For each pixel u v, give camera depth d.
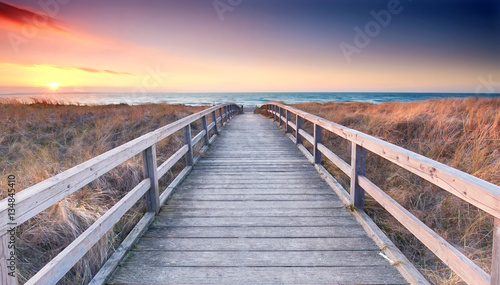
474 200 1.25
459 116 6.69
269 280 1.87
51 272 1.38
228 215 2.90
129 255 2.17
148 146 2.70
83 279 2.06
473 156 3.95
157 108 10.87
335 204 3.15
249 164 5.02
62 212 2.61
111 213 2.01
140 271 1.97
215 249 2.25
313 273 1.94
